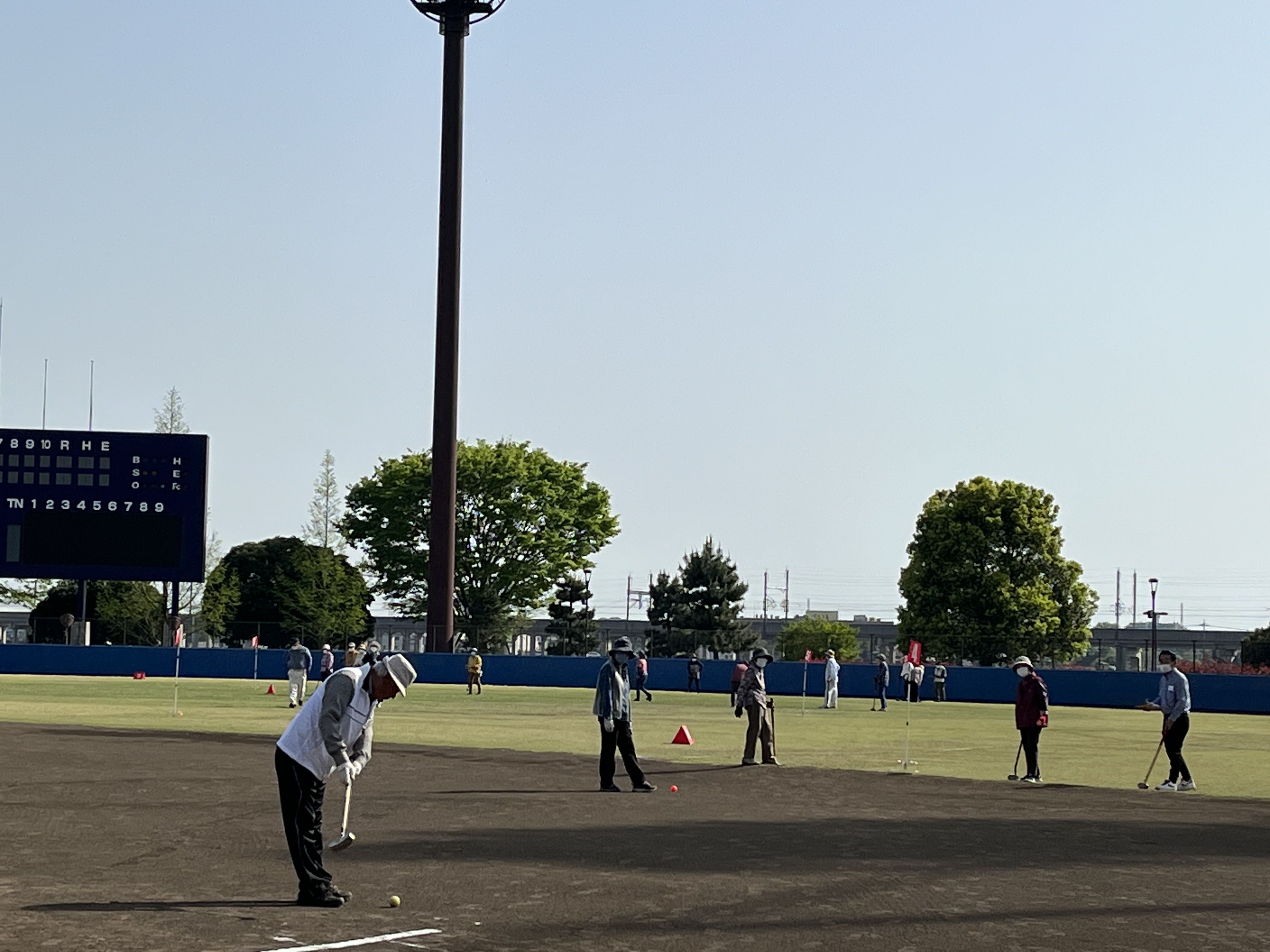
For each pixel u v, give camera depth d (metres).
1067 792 22.33
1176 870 14.41
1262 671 76.25
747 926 11.02
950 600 90.75
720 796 20.84
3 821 16.92
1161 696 23.64
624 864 14.19
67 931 10.30
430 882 12.89
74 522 69.31
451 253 78.62
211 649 74.00
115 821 16.97
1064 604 91.25
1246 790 24.20
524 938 10.42
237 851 14.60
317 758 11.52
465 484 104.00
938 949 10.33
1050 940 10.73
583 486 108.62
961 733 39.12
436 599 76.88
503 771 24.19
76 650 74.62
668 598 109.56
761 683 26.08
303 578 98.94
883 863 14.56
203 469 69.94
